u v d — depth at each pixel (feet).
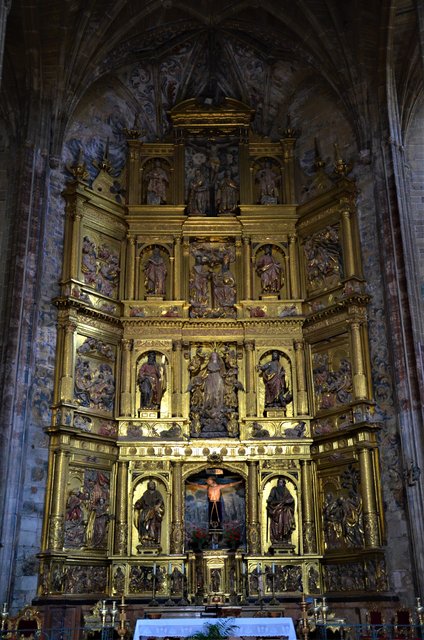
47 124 82.58
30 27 80.89
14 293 74.18
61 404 74.69
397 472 71.67
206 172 93.71
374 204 81.82
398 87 86.12
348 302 79.00
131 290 85.76
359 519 72.79
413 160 85.81
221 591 73.72
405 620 61.21
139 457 79.00
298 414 80.53
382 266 78.33
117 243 87.76
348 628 66.33
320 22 86.43
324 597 65.67
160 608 66.44
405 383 72.49
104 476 77.46
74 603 68.54
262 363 83.71
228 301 86.69
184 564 75.46
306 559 75.00
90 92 90.27
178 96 96.78
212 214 91.81
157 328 84.12
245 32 92.84
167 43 93.04
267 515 77.77
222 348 84.89
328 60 87.92
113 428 79.92
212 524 77.87
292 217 88.43
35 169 79.87
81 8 83.51
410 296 75.15
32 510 70.69
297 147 92.89
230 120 94.02
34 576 69.26
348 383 78.07
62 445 73.20
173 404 81.51
